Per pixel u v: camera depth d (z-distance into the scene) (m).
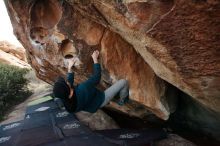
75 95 3.67
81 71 5.43
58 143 5.44
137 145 5.23
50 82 8.47
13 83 11.89
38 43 5.80
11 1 5.38
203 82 3.36
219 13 2.44
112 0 3.14
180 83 3.74
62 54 5.45
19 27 6.09
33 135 6.19
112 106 6.93
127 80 4.47
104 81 5.28
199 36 2.74
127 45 4.82
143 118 6.91
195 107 6.17
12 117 9.35
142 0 2.80
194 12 2.56
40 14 5.29
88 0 3.62
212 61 2.95
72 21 4.89
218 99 3.70
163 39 2.99
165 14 2.75
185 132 6.98
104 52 4.91
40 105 9.11
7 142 6.14
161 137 5.77
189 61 3.10
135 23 3.12
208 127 6.36
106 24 4.02
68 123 6.79
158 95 5.26
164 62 3.38
